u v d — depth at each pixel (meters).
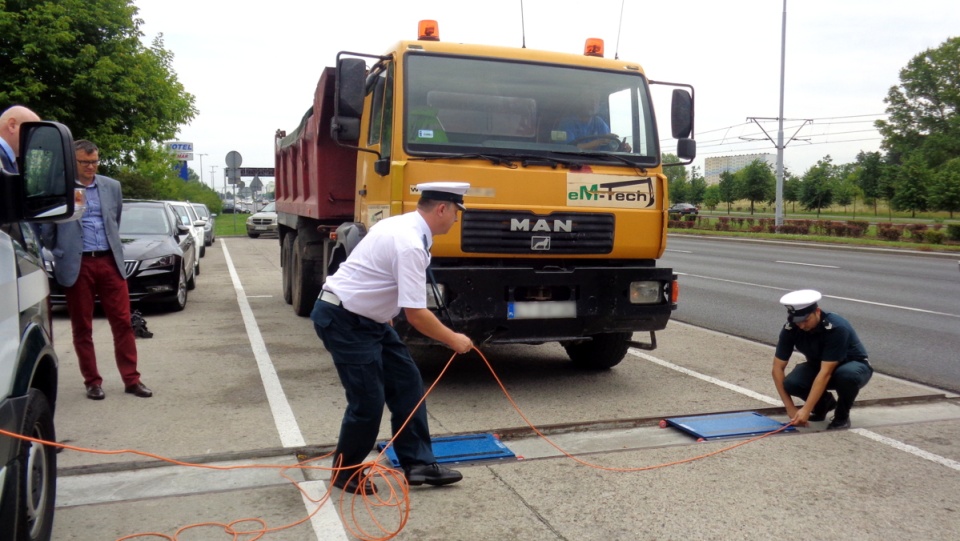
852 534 3.97
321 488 4.59
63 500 4.39
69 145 3.15
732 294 14.50
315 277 10.59
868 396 6.68
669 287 6.78
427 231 4.30
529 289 6.43
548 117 6.61
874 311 12.31
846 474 4.81
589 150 6.64
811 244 32.16
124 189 33.00
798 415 5.66
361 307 4.21
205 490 4.55
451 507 4.31
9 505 2.96
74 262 6.12
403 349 4.54
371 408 4.32
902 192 50.31
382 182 6.45
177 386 6.93
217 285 15.27
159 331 9.80
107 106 19.14
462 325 6.19
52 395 3.91
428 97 6.27
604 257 6.65
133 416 5.98
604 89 6.80
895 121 72.19
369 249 4.23
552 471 4.86
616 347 7.44
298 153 10.76
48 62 17.56
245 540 3.90
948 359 8.50
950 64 68.56
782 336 5.80
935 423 5.91
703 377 7.45
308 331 9.82
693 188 103.94
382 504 4.34
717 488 4.59
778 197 41.34
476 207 6.18
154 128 21.67
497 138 6.44
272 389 6.84
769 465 4.97
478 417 6.04
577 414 6.13
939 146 67.19
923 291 15.23
